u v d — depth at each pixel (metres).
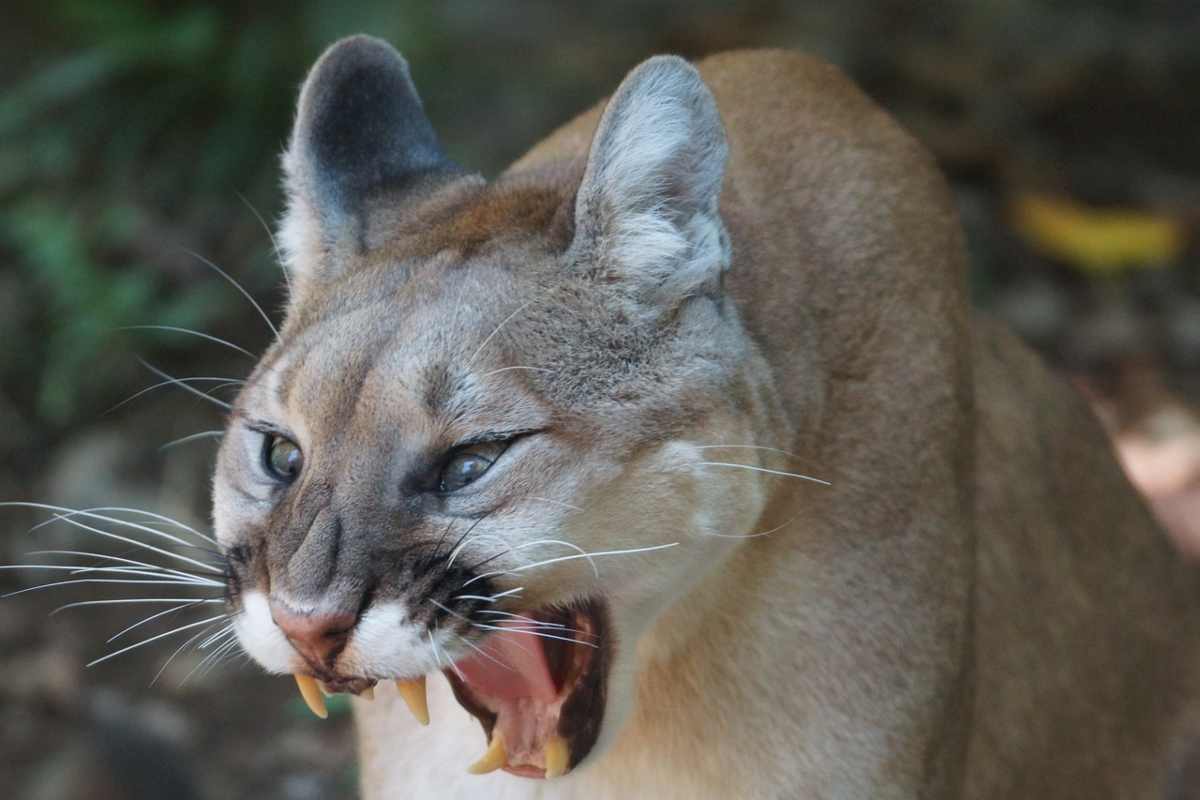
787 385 8.70
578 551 7.76
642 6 21.83
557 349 7.89
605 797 9.11
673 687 8.84
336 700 13.87
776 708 8.83
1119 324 18.73
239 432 8.17
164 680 14.53
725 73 10.03
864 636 8.85
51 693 14.39
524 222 8.45
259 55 19.83
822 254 9.20
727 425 8.09
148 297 17.92
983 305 18.73
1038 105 21.17
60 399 17.34
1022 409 10.91
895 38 21.56
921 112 20.69
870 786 8.91
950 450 9.33
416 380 7.66
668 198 8.12
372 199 8.95
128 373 17.62
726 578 8.59
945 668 9.12
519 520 7.68
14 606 15.41
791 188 9.33
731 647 8.74
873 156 9.70
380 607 7.50
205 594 15.26
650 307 8.05
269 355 8.38
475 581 7.66
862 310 9.16
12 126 19.69
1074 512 11.24
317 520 7.53
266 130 19.64
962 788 9.93
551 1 21.91
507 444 7.74
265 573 7.68
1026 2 22.33
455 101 20.11
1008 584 10.50
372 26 20.30
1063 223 19.55
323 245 8.74
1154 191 20.41
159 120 19.77
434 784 9.33
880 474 8.98
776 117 9.62
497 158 19.31
